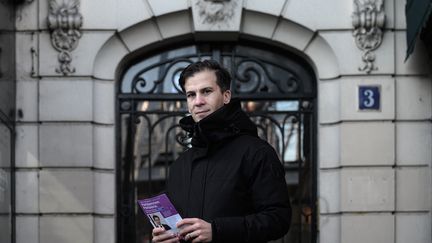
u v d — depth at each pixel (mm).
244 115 3662
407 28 6902
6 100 6730
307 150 7422
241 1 7211
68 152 7039
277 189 3531
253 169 3549
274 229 3457
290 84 7465
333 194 7184
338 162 7156
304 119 7441
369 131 7078
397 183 7047
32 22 7105
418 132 7078
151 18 7207
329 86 7258
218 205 3512
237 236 3393
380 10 7090
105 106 7219
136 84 7438
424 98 7086
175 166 3746
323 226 7188
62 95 7082
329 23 7172
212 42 7473
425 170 7055
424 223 7016
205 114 3627
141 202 3504
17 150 7020
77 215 7012
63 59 7094
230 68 7465
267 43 7461
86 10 7152
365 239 6996
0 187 6492
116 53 7258
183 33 7316
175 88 7449
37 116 7055
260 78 7465
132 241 7324
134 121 7406
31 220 6984
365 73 7113
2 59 6613
